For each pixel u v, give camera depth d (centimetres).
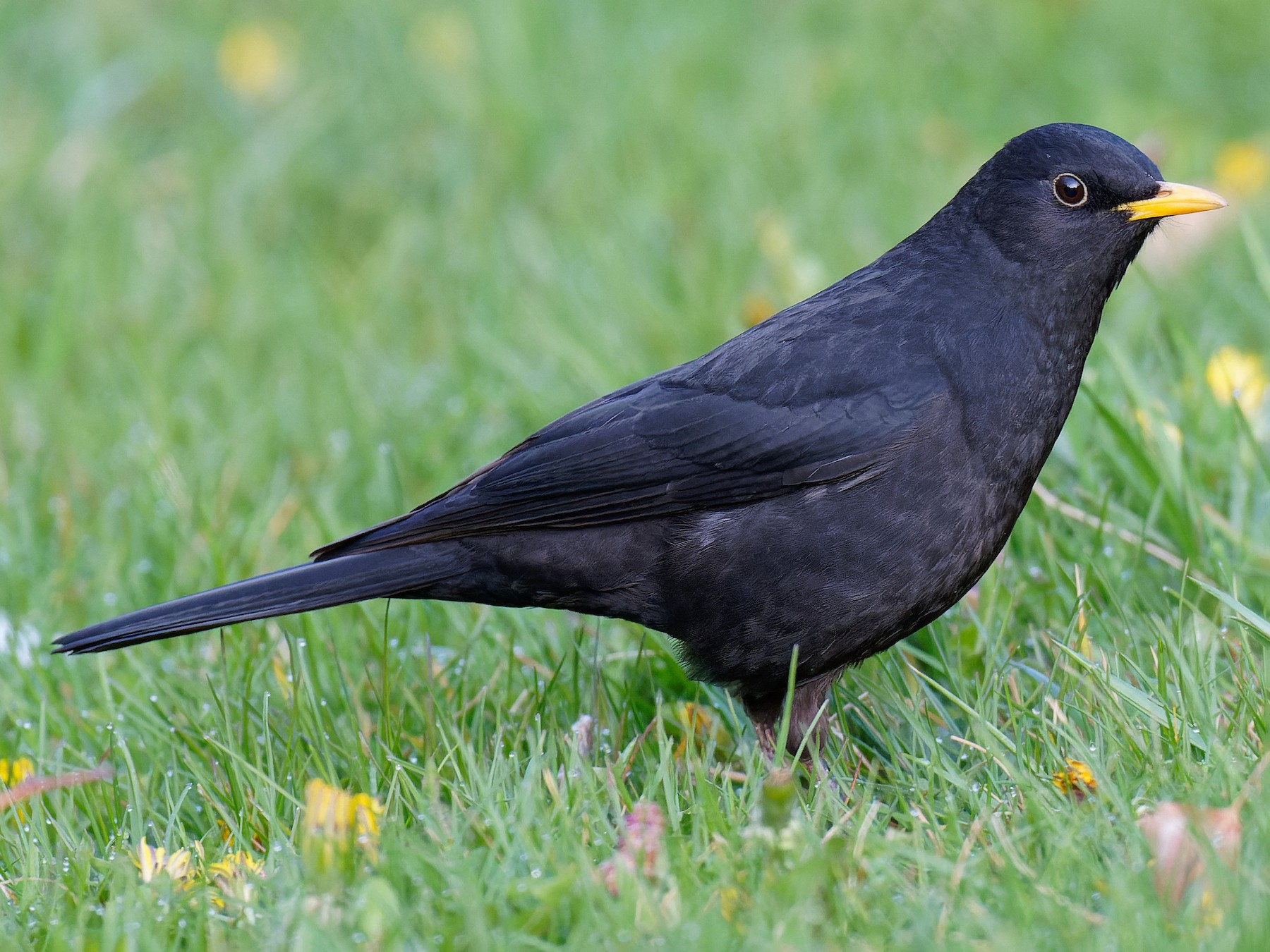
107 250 1505
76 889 706
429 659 870
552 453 808
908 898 643
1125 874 632
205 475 1144
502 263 1460
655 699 873
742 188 1552
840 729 845
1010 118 1730
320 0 1981
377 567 811
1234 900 609
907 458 782
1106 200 804
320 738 835
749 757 757
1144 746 736
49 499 1136
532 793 733
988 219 820
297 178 1650
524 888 656
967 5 1902
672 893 645
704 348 1284
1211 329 1241
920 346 799
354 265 1525
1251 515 973
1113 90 1742
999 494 802
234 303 1421
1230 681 812
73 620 1013
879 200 1538
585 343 1274
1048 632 880
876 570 787
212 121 1769
